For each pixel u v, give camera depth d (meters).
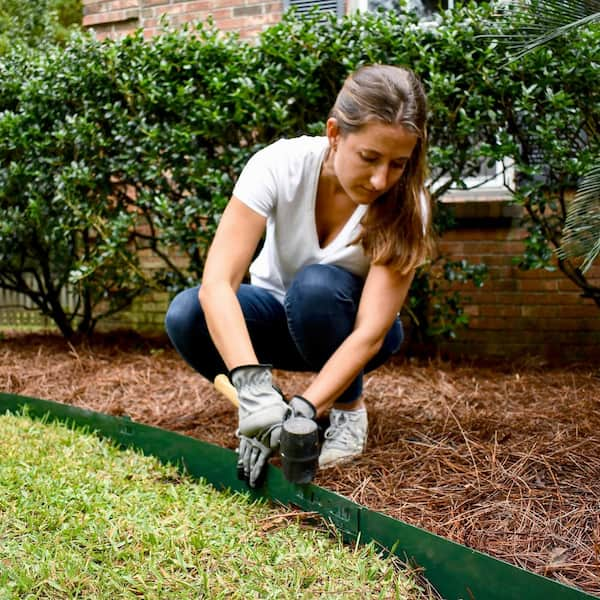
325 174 1.87
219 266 1.75
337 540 1.54
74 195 3.63
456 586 1.31
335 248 1.97
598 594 1.28
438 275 3.88
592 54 3.03
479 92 3.20
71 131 3.57
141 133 3.54
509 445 2.04
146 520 1.57
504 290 3.90
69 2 8.44
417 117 1.53
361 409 2.04
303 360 2.21
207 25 4.41
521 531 1.53
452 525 1.56
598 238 2.16
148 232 4.49
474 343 3.96
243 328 1.68
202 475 1.92
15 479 1.77
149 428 2.11
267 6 4.28
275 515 1.64
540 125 3.17
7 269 4.51
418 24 3.32
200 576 1.34
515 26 2.71
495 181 4.00
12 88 3.83
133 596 1.25
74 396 3.01
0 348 4.21
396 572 1.39
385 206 1.78
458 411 2.51
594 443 2.05
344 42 3.26
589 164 3.02
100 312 4.98
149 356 3.90
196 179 3.36
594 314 3.80
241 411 1.65
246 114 3.38
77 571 1.32
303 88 3.26
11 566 1.32
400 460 1.96
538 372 3.42
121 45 3.55
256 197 1.80
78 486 1.75
